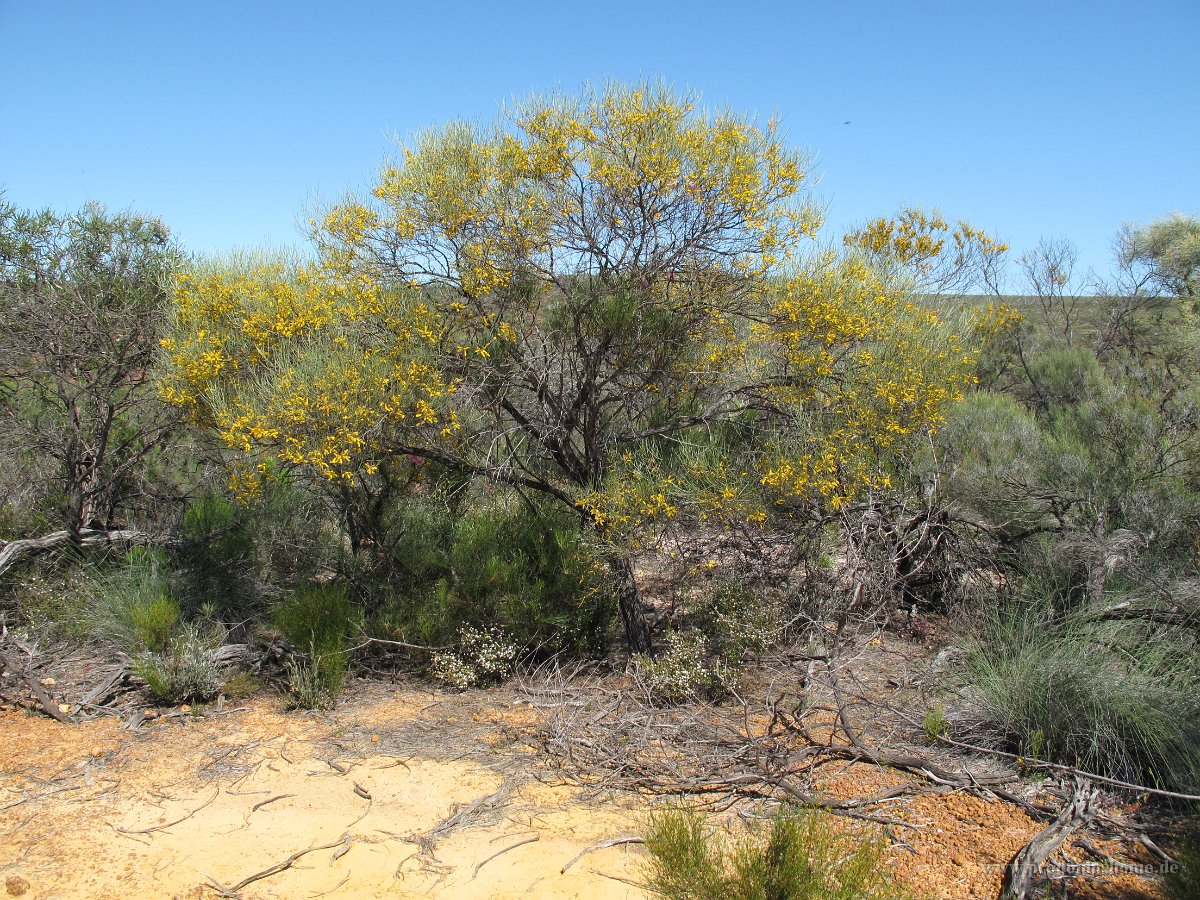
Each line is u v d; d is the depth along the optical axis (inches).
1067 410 327.0
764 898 95.5
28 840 136.6
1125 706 151.8
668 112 191.6
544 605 222.4
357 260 204.4
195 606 240.1
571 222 203.3
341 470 195.5
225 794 153.8
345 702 202.7
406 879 124.6
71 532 266.4
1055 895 113.8
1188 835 126.6
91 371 279.7
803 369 202.7
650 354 211.9
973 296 544.4
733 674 196.2
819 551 218.2
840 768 157.8
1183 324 516.1
